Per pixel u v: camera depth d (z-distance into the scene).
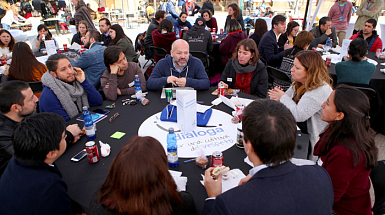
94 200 0.83
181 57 2.26
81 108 2.00
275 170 0.73
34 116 1.02
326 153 1.21
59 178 1.02
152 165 0.69
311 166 0.79
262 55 3.82
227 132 1.58
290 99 1.79
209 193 0.98
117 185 0.70
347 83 2.39
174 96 2.18
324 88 1.61
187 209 0.84
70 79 1.87
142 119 1.78
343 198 1.19
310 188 0.72
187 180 1.15
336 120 1.15
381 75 2.76
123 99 2.20
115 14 8.55
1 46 3.88
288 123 0.73
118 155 0.72
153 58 4.89
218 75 4.54
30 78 2.48
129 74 2.38
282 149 0.72
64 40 7.75
